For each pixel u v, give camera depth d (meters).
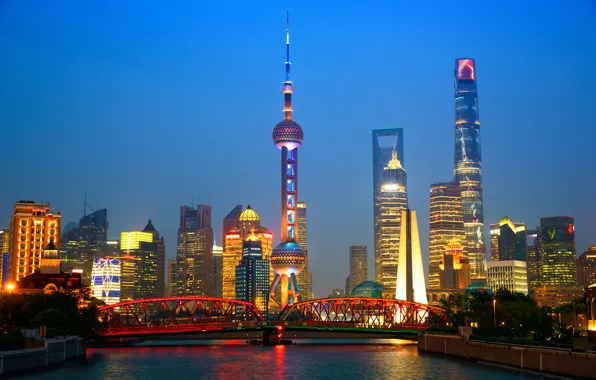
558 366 191.62
